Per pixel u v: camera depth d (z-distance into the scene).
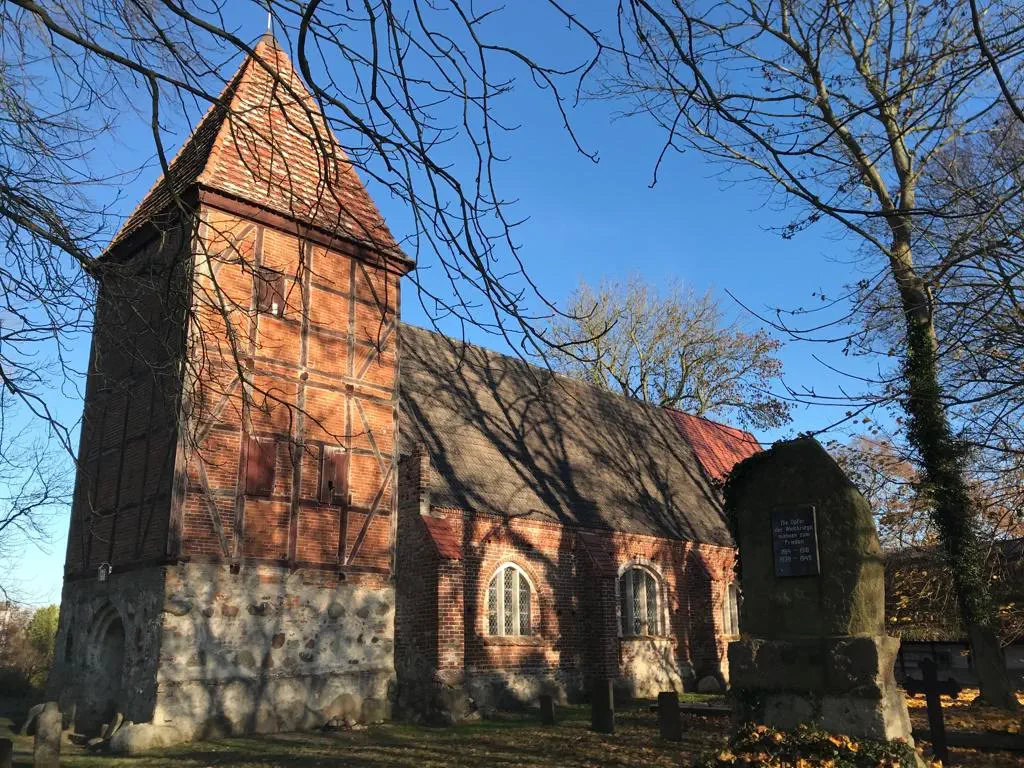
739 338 39.81
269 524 16.16
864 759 8.71
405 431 20.02
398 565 18.50
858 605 9.44
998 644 15.70
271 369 16.72
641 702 20.14
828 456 10.07
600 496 23.86
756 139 5.29
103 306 7.29
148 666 14.48
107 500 16.78
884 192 14.38
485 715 17.67
